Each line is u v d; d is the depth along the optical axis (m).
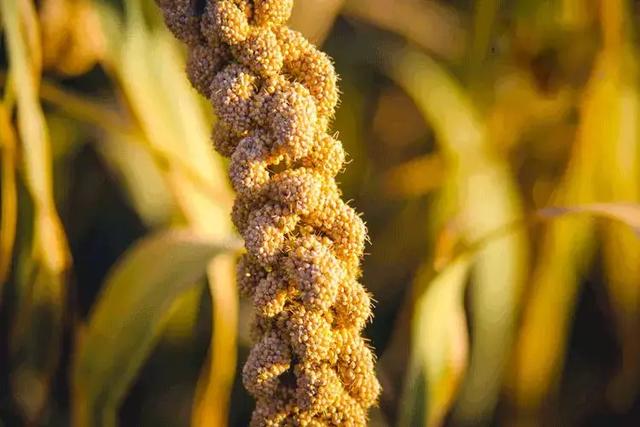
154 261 0.59
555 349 0.76
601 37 0.73
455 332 0.61
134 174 0.75
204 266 0.58
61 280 0.61
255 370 0.49
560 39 0.76
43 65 0.64
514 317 0.77
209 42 0.50
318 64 0.49
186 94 0.65
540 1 0.76
